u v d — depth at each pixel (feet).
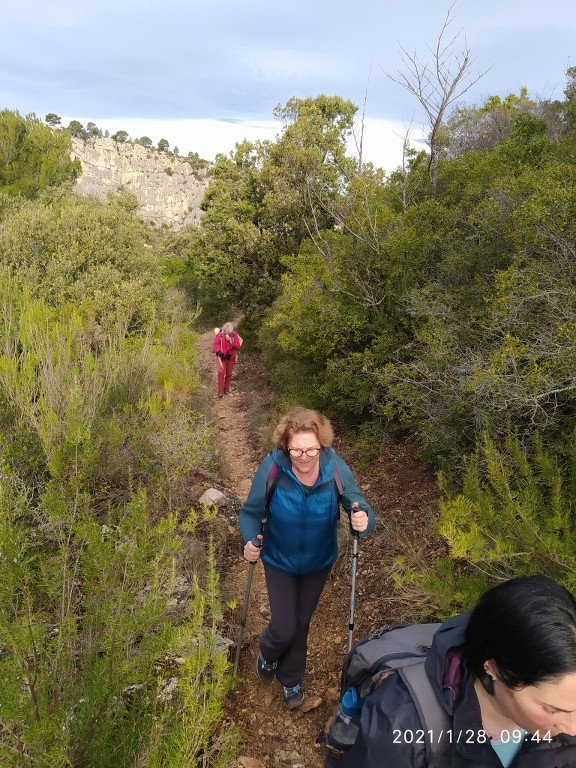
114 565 9.07
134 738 7.32
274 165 52.75
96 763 7.07
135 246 38.81
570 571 8.57
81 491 13.25
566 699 3.15
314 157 49.73
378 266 22.50
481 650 3.48
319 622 13.26
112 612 8.50
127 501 15.24
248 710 10.62
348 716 5.08
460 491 14.73
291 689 10.50
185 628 8.27
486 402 13.30
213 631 8.44
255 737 10.03
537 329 13.84
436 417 15.88
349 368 22.80
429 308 17.89
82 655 8.69
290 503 9.18
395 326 22.33
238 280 54.49
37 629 7.50
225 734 8.71
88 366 19.03
